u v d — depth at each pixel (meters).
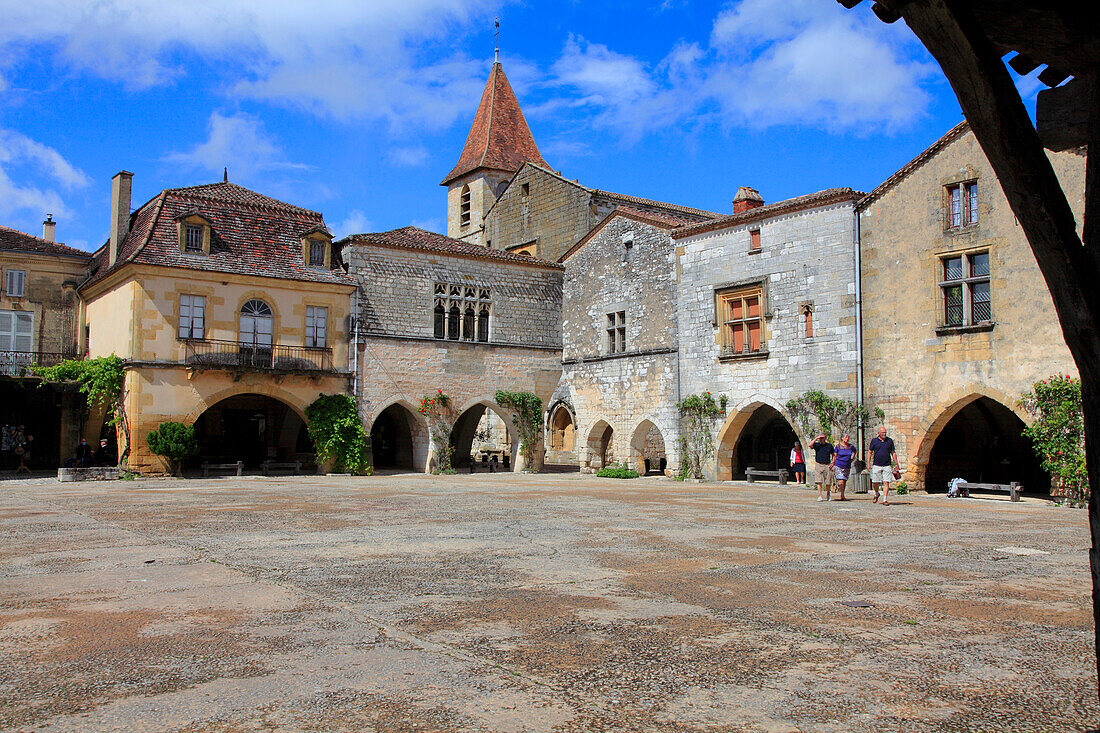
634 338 30.30
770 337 25.59
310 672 5.22
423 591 7.70
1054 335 19.28
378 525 12.91
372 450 32.16
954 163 21.44
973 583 8.32
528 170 38.59
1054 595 7.73
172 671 5.22
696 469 27.42
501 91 50.28
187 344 26.62
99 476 24.83
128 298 26.64
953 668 5.42
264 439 33.06
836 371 23.78
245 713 4.50
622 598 7.46
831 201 24.17
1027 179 3.49
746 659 5.58
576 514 14.95
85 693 4.80
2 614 6.70
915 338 22.08
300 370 28.03
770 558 9.87
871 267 23.23
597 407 31.72
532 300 33.34
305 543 10.83
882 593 7.78
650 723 4.41
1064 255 3.47
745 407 26.17
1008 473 24.36
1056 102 4.00
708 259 27.58
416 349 30.56
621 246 31.23
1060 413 18.66
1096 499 3.37
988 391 20.50
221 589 7.73
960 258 21.33
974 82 3.49
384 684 5.00
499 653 5.67
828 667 5.42
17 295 31.67
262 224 29.41
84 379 27.70
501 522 13.48
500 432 41.47
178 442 25.91
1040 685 5.09
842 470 19.08
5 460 30.88
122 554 9.79
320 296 28.97
